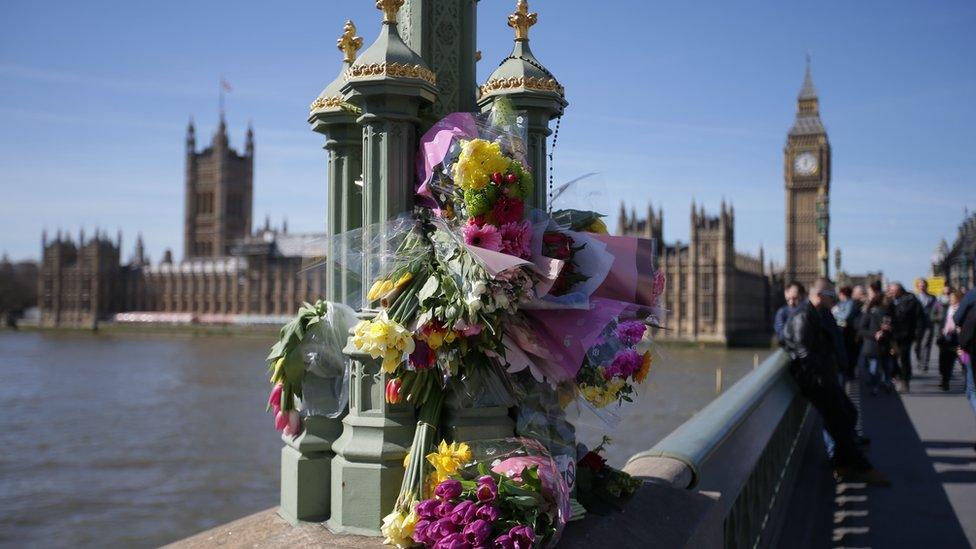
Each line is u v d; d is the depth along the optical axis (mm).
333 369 3506
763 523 6582
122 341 171875
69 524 26891
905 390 17219
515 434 3475
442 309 3092
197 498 30609
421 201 3455
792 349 9320
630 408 3980
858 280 116312
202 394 70312
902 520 7402
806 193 165250
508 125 3410
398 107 3355
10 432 47938
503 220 3176
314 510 3436
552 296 3324
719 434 5477
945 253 42094
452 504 2846
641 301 3787
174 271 197250
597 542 3180
